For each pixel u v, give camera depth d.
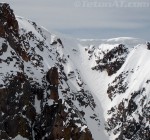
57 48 185.38
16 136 115.25
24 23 172.88
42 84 131.75
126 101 162.62
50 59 162.75
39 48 161.12
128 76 177.75
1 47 123.94
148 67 173.12
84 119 151.88
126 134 151.62
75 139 118.94
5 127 113.12
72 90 161.88
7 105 115.06
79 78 175.12
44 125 121.31
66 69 174.75
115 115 162.75
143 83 164.88
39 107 126.19
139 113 154.88
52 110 122.81
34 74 134.88
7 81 117.00
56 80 129.38
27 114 121.06
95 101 173.50
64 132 118.69
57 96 126.88
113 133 156.00
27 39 155.38
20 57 133.50
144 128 149.62
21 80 122.31
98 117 162.75
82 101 161.38
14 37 135.25
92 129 152.88
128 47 197.25
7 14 134.12
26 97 122.25
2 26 127.81
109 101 174.25
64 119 120.50
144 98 158.50
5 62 121.88
